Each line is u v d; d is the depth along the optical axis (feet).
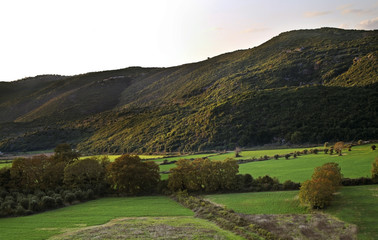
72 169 309.01
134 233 172.96
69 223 200.64
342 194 214.07
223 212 204.74
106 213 226.38
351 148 382.01
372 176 238.07
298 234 162.91
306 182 201.05
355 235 155.22
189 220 197.98
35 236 173.27
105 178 323.78
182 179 284.20
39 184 312.29
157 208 235.81
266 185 260.21
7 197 260.83
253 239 159.22
